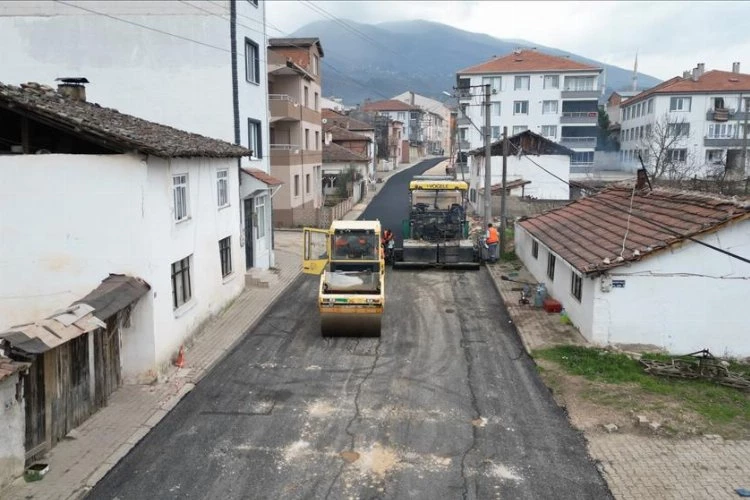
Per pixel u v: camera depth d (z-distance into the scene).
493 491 8.89
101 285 11.77
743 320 14.18
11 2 22.17
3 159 11.97
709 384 12.77
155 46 22.12
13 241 12.23
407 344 15.48
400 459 9.77
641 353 14.53
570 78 69.25
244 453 9.89
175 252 13.77
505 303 19.22
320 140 43.59
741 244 13.89
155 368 12.51
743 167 44.19
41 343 8.80
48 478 8.88
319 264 19.47
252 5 23.84
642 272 14.36
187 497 8.66
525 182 38.44
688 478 9.25
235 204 19.20
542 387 12.70
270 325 16.95
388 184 63.59
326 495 8.75
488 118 27.42
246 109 23.25
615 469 9.51
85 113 13.55
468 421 11.14
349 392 12.41
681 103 63.31
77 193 12.13
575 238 18.20
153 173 12.42
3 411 8.43
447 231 25.27
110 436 10.21
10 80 22.48
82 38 22.22
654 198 18.16
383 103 105.06
